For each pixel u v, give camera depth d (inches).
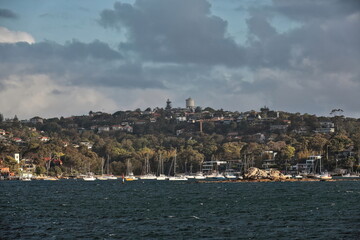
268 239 7696.9
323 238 7682.1
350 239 7568.9
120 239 7770.7
